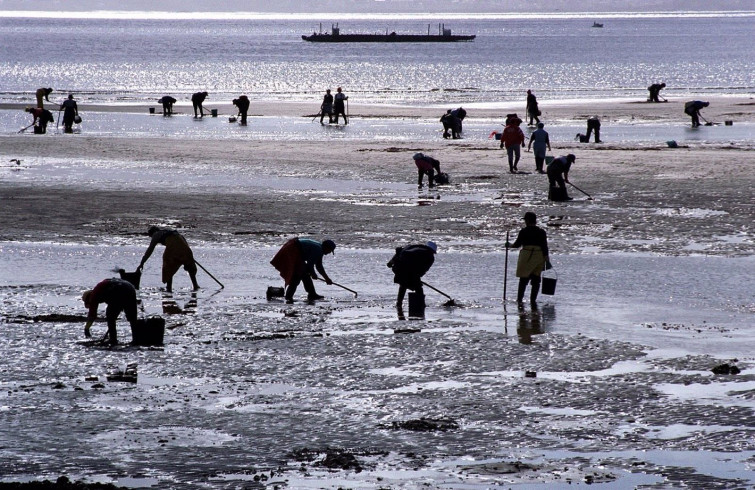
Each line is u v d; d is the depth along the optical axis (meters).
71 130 176.62
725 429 34.75
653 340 48.19
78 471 31.02
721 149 139.12
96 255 74.44
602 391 39.53
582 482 29.94
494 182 111.94
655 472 30.75
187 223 88.00
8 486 29.48
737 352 45.75
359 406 37.94
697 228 83.69
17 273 67.12
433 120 199.00
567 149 141.50
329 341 48.38
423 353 46.00
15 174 119.69
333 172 121.25
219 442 33.81
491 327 51.38
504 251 75.19
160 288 63.00
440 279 65.06
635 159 128.00
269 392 39.97
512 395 39.12
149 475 30.64
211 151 143.38
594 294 59.91
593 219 88.50
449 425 35.47
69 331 50.69
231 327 51.78
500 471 30.89
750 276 64.75
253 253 75.31
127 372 43.06
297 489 29.44
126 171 123.06
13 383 41.34
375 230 84.06
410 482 29.98
